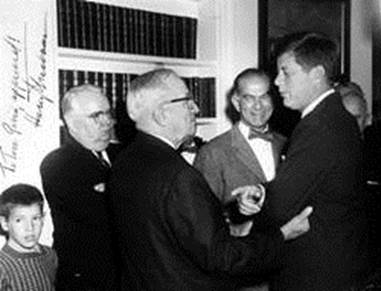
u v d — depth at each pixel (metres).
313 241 2.58
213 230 2.19
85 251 2.95
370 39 5.34
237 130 3.59
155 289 2.28
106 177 3.04
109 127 3.19
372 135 4.08
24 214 2.73
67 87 3.42
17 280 2.72
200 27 4.46
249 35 4.56
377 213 3.88
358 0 5.23
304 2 4.80
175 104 2.35
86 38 3.51
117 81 3.68
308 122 2.56
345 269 2.58
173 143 2.39
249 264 2.25
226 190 3.50
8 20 3.02
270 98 3.55
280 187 2.54
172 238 2.25
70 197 2.92
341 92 3.98
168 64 4.11
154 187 2.25
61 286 3.01
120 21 3.72
